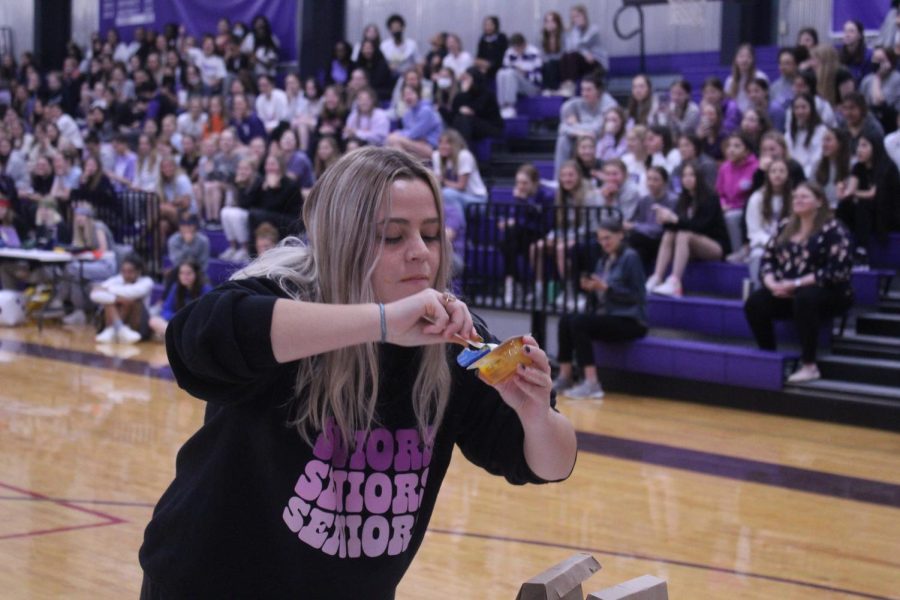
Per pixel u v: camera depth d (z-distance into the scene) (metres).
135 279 11.83
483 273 10.54
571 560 2.13
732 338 9.38
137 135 16.62
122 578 4.48
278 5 18.25
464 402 2.02
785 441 7.51
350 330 1.66
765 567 4.82
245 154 14.18
